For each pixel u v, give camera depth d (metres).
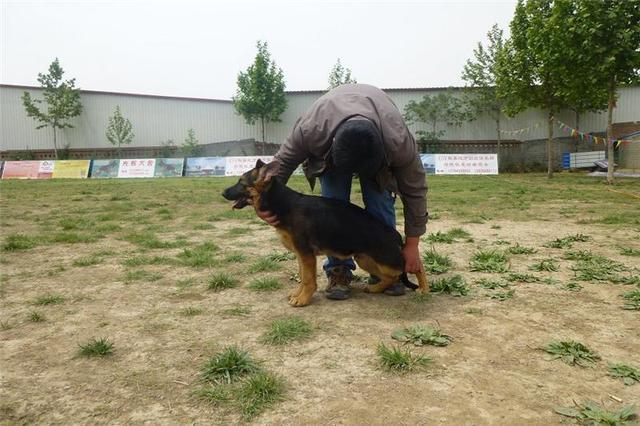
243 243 6.44
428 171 28.75
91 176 29.66
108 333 3.13
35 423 2.08
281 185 3.68
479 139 33.09
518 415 2.09
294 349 2.83
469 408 2.15
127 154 35.38
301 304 3.65
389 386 2.36
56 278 4.58
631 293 3.79
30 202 12.41
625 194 13.23
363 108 3.37
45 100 33.94
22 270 4.90
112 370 2.58
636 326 3.18
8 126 35.00
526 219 8.62
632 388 2.33
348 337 3.02
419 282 3.94
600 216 8.85
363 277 4.55
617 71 15.66
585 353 2.69
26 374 2.54
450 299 3.82
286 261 5.27
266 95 32.78
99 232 7.38
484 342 2.92
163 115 35.53
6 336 3.10
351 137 3.07
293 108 35.31
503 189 15.49
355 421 2.05
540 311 3.50
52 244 6.34
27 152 34.91
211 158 30.14
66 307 3.69
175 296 3.97
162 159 30.06
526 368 2.56
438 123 33.50
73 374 2.54
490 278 4.44
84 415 2.13
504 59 22.22
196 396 2.29
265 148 34.91
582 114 30.62
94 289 4.19
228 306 3.68
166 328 3.21
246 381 2.41
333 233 3.61
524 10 21.23
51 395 2.32
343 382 2.41
